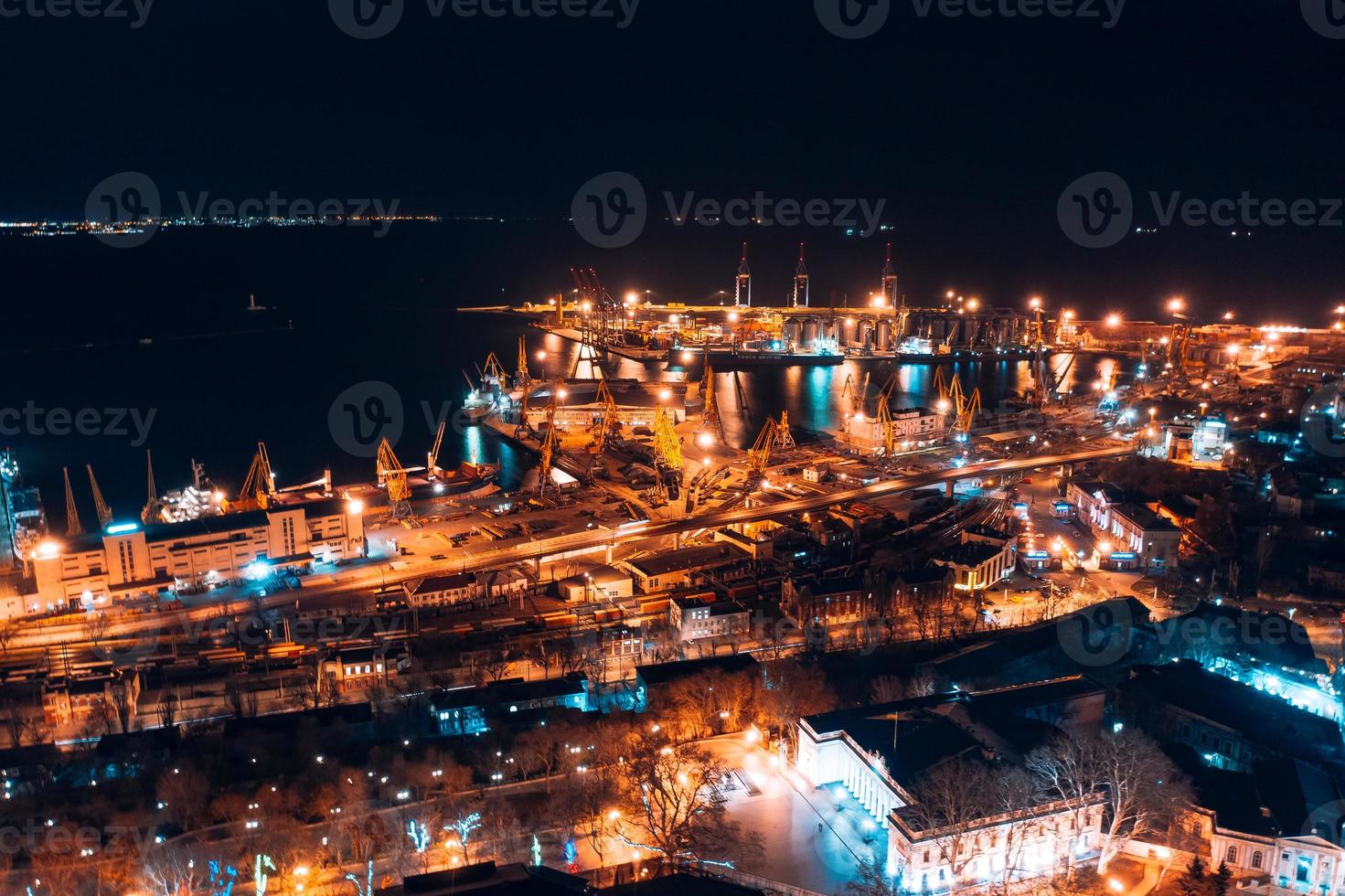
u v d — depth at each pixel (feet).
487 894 562.25
